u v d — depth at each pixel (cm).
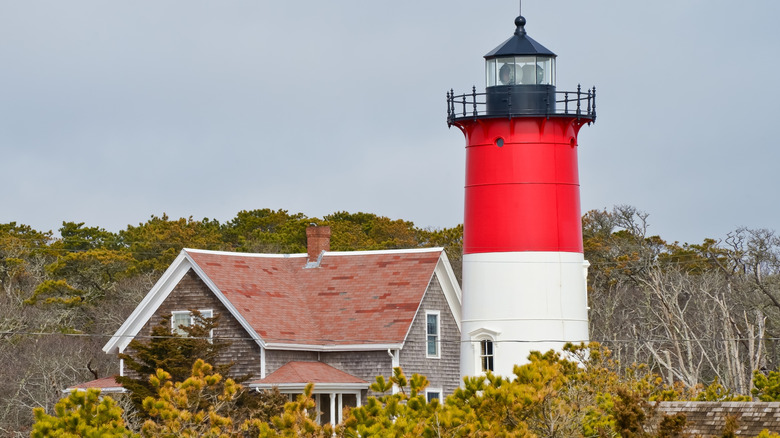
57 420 6769
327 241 14662
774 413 7850
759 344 15700
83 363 16200
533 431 6819
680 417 6731
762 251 18588
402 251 14262
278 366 12925
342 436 6550
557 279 11725
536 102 11781
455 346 13988
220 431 6869
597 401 8081
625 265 19225
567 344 9038
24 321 18525
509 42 11988
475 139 11988
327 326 13538
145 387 11694
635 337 17038
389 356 13112
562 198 11819
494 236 11800
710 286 18238
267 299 13488
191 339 11838
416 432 6238
